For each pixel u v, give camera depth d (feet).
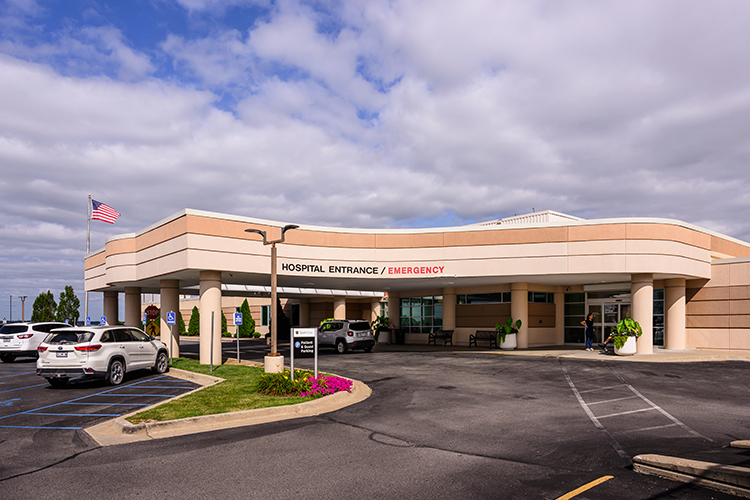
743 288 79.15
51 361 49.03
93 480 22.15
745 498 19.07
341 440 28.78
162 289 79.71
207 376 55.21
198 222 66.54
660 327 87.30
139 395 45.32
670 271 72.38
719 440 28.14
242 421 34.09
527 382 50.60
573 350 85.87
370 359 76.43
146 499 19.86
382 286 103.09
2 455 26.27
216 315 68.85
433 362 70.03
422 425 32.50
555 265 74.43
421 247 80.12
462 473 22.70
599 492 20.04
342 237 78.54
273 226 73.26
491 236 77.66
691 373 55.62
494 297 99.35
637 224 71.92
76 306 174.70
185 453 26.23
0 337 78.13
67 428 32.55
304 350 47.67
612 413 35.96
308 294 129.59
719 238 89.25
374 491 20.51
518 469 23.18
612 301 92.99
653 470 22.31
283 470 23.31
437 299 112.78
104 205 109.09
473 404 39.63
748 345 77.92
